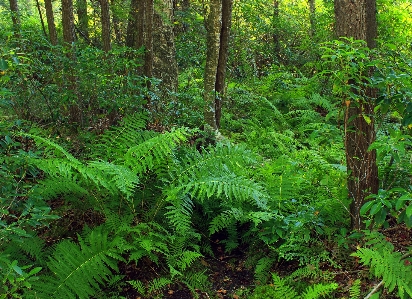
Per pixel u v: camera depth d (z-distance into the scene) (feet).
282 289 11.08
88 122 19.67
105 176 12.18
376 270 9.59
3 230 9.42
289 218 13.00
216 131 20.26
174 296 12.18
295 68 38.29
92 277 11.93
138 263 13.23
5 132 12.44
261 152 21.65
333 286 10.36
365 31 12.62
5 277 8.52
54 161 11.08
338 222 14.01
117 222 12.82
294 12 47.14
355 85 12.36
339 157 18.66
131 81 19.31
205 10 36.76
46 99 18.52
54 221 13.99
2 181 10.57
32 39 18.66
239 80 36.29
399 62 13.08
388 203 10.00
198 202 14.78
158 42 27.14
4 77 14.28
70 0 22.21
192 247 14.25
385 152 12.31
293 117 30.42
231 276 13.32
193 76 32.01
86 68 18.53
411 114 11.27
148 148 13.11
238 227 15.35
